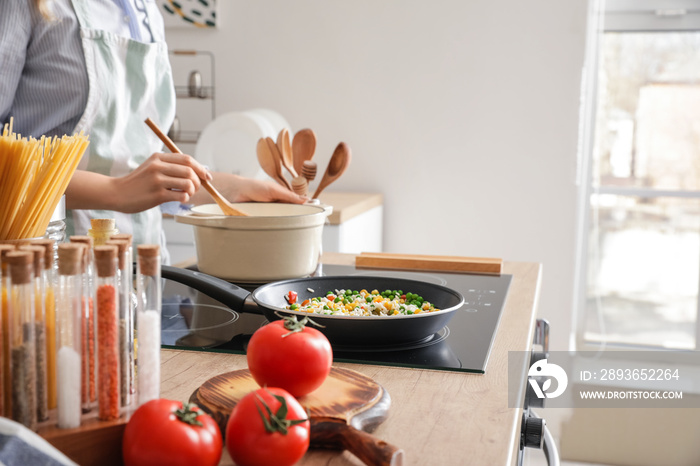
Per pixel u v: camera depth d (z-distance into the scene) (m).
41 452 0.43
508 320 1.00
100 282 0.51
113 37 1.32
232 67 2.80
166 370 0.75
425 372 0.75
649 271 2.78
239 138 2.36
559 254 2.63
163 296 1.13
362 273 1.35
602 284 2.82
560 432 2.75
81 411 0.51
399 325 0.78
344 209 2.21
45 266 0.51
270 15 2.74
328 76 2.73
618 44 2.71
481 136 2.64
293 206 1.30
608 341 2.83
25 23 1.19
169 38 2.82
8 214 0.64
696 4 2.62
